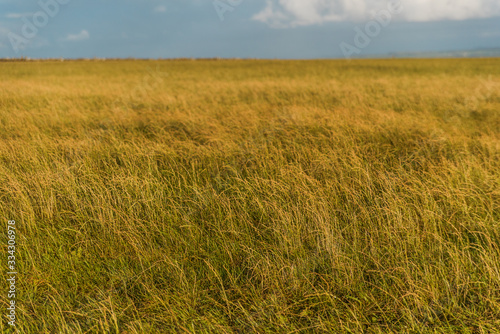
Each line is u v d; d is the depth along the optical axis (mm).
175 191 4488
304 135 6863
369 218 3590
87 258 3172
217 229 3596
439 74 24406
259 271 2945
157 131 7695
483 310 2568
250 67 38750
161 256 3160
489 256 2959
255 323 2461
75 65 40188
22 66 33625
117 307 2625
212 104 11391
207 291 2822
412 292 2633
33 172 4824
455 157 5414
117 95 13445
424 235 3303
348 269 2924
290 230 3375
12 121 8141
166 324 2514
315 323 2488
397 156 5902
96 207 3809
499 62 40906
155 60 64438
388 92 13883
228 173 5078
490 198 3910
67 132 7594
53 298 2670
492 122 8602
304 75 26594
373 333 2414
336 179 4488
